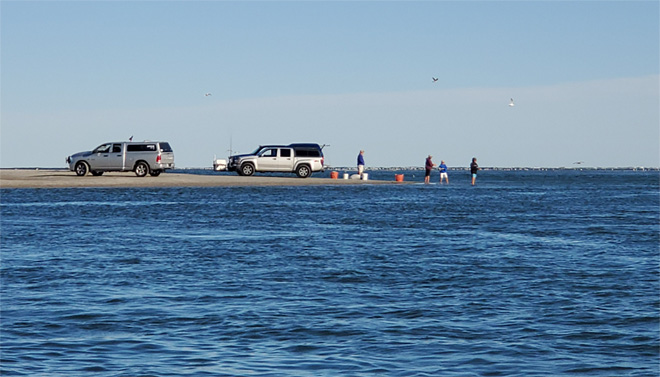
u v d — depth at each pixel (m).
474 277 19.16
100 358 11.52
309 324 13.81
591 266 21.12
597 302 15.84
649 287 17.62
